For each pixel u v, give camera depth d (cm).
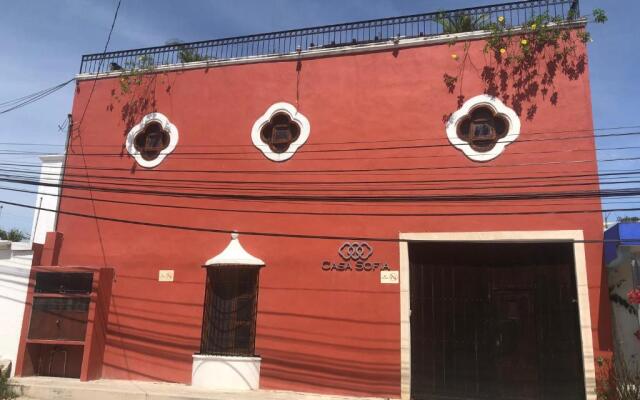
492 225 1015
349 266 1080
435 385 1027
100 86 1341
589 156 990
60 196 1297
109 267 1227
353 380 1032
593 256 957
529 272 1038
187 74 1279
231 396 994
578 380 961
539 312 1016
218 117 1231
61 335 1171
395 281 1049
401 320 1029
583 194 965
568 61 1037
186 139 1242
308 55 1192
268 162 1173
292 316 1091
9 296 1208
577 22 1043
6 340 1184
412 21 1155
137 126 1283
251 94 1219
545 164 1008
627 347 945
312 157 1145
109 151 1293
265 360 1087
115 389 1038
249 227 1157
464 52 1095
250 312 1123
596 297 943
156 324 1172
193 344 1138
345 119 1140
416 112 1099
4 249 1233
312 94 1173
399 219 1070
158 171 1245
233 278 1152
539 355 1000
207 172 1210
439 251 1085
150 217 1230
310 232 1117
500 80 1062
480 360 1027
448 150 1066
